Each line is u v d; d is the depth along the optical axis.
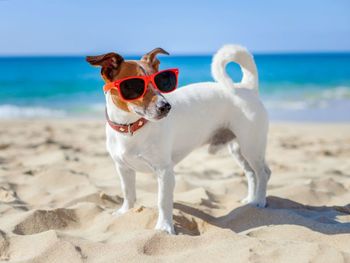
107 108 0.72
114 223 0.75
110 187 1.04
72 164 1.28
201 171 1.27
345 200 0.95
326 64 9.36
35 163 1.31
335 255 0.57
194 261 0.58
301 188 0.98
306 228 0.72
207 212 0.84
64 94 4.34
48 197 0.94
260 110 0.87
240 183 1.06
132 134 0.70
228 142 0.92
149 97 0.66
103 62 0.69
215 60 0.87
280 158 1.48
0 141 1.74
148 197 0.95
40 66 9.02
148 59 0.74
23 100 3.93
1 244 0.64
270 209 0.82
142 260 0.58
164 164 0.73
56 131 2.15
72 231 0.74
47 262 0.59
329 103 3.55
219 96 0.86
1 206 0.85
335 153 1.58
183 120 0.80
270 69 7.68
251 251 0.59
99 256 0.60
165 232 0.67
